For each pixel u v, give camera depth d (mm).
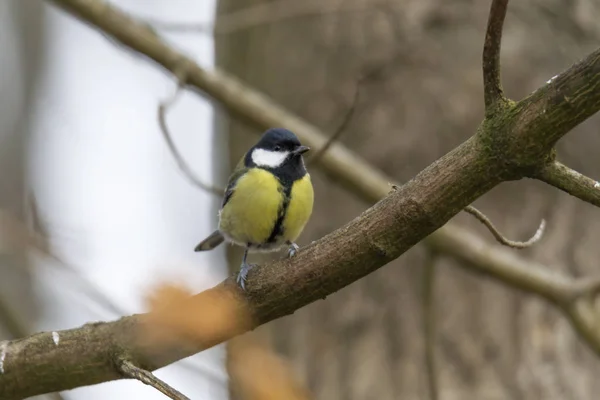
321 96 11266
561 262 10070
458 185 5383
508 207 10352
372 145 10750
